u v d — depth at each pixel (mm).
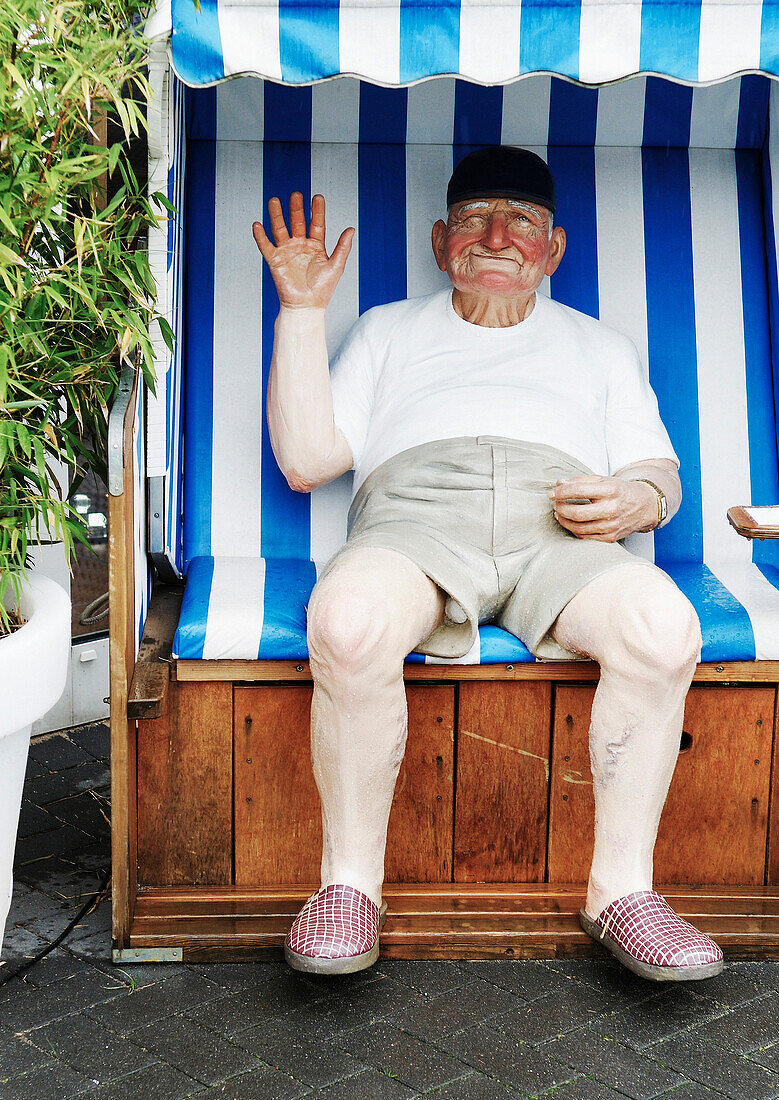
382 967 2246
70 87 1766
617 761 2104
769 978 2236
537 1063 1951
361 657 2006
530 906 2322
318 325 2508
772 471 3010
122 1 2016
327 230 3055
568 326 2797
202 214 3023
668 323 3062
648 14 2078
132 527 2236
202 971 2221
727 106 3115
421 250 3066
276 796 2334
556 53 2086
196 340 2967
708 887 2402
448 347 2744
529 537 2410
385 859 2365
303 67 2076
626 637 2055
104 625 3449
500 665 2293
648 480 2547
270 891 2346
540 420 2598
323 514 2922
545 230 2744
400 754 2123
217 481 2912
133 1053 1961
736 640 2291
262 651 2248
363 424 2740
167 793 2318
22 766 2043
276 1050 1974
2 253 1767
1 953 2258
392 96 3072
